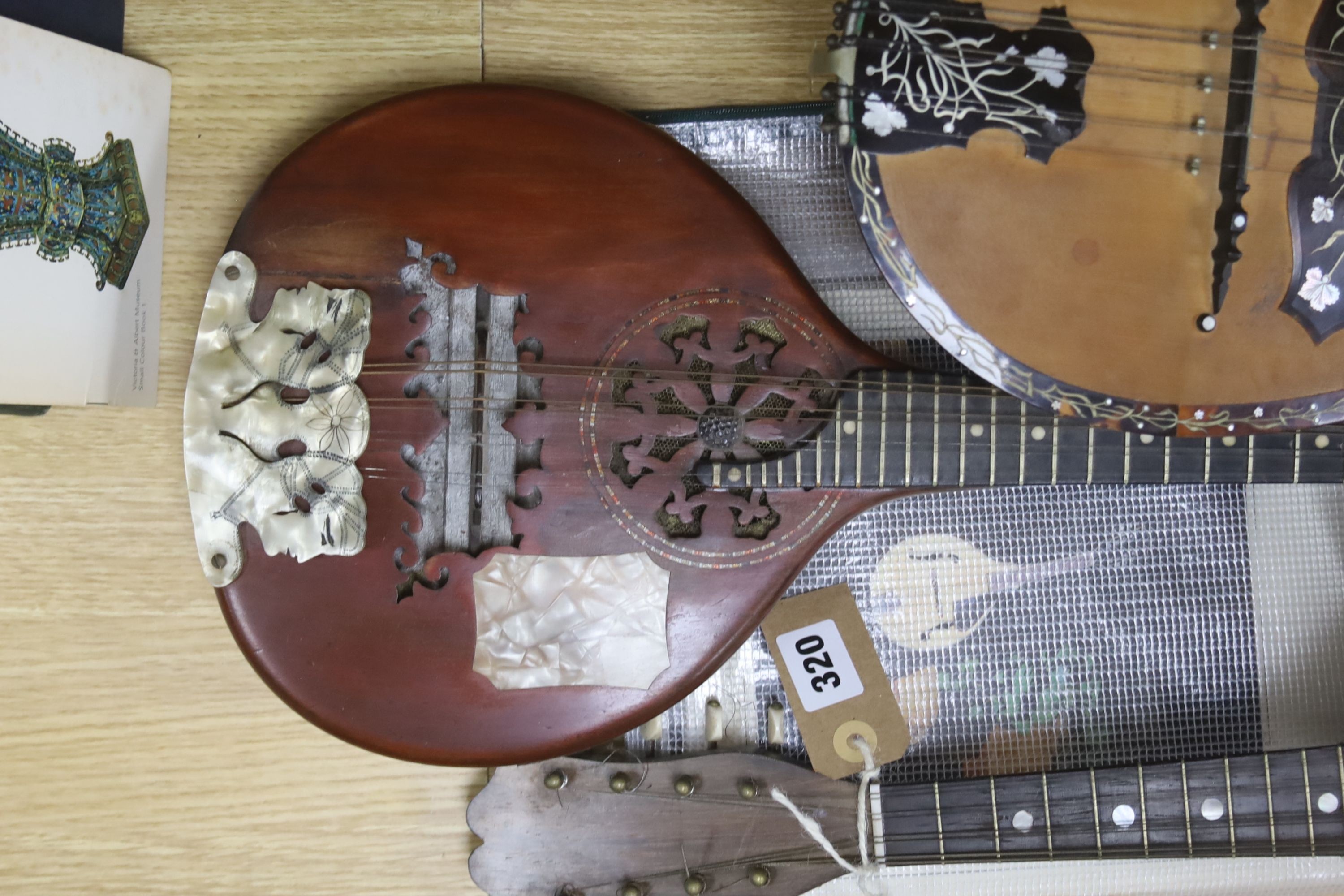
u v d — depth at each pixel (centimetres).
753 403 87
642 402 87
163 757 100
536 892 94
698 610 88
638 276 87
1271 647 100
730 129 97
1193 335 82
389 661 87
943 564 100
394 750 88
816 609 97
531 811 93
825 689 97
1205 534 101
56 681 100
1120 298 82
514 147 87
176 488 100
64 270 88
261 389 86
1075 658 100
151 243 96
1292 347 83
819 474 87
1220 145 80
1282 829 94
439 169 87
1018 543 100
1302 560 101
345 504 86
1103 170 80
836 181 97
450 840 102
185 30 96
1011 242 81
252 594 87
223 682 101
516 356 86
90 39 91
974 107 79
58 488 99
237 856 101
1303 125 81
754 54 98
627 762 94
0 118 81
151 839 100
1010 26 79
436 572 87
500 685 88
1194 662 101
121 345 94
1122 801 94
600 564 87
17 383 85
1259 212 81
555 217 87
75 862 100
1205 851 94
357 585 87
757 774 94
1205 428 83
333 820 101
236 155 97
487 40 97
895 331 97
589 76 98
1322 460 89
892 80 78
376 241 86
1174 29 79
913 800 94
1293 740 100
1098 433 87
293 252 86
